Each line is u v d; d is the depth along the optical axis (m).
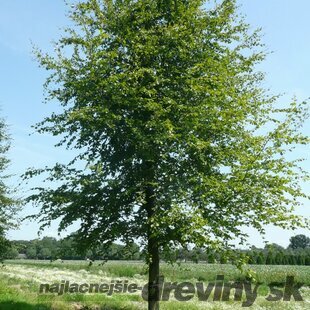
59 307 17.25
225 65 14.33
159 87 14.38
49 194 14.12
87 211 14.34
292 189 13.12
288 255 84.00
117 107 14.22
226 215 13.02
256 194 13.01
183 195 12.89
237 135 14.17
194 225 11.86
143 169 14.23
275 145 13.43
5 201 26.34
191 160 13.98
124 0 15.22
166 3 15.11
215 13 15.55
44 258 119.50
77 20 15.31
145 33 14.30
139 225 14.03
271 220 12.80
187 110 13.55
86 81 13.82
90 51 14.41
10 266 50.34
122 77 13.52
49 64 14.63
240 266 12.77
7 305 15.91
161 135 12.90
